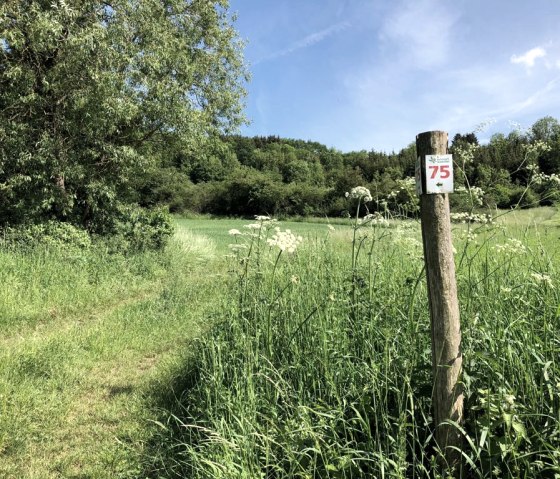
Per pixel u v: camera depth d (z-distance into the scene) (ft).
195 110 47.57
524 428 7.54
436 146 8.08
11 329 22.47
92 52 37.50
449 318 8.14
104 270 34.65
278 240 11.66
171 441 12.01
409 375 9.40
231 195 189.78
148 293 32.65
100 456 12.01
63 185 40.93
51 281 28.99
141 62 40.93
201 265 44.80
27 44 37.06
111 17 39.93
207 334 16.79
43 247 34.04
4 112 37.60
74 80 37.63
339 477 8.25
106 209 46.21
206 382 12.77
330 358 11.05
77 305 27.32
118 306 28.43
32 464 11.76
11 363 17.16
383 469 7.62
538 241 13.25
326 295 13.48
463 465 8.14
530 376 8.45
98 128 39.60
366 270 14.30
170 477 10.52
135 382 16.81
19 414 13.88
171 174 83.56
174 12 49.29
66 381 16.51
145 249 43.55
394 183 15.79
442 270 8.14
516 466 7.11
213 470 8.93
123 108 38.52
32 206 38.91
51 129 39.22
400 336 11.13
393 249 15.97
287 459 8.98
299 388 10.87
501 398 7.92
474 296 11.15
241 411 10.10
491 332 9.75
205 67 52.06
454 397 8.09
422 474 8.23
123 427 13.44
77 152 40.42
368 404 9.40
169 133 48.57
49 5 36.17
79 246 38.32
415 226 15.52
